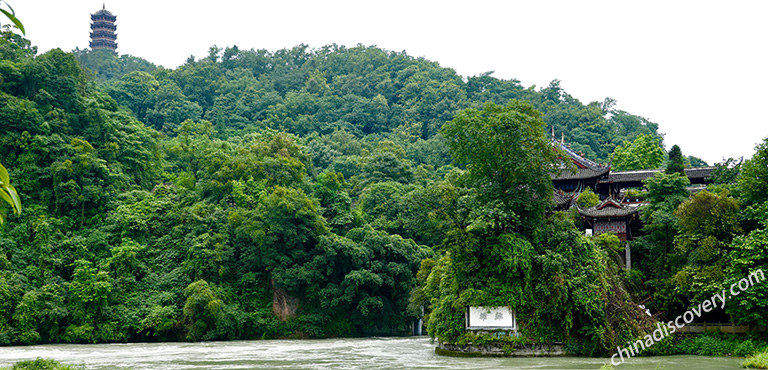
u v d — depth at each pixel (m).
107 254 88.12
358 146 177.25
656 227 65.00
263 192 96.31
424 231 78.81
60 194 92.81
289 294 90.00
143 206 95.56
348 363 52.16
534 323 54.53
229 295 86.31
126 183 101.88
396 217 106.44
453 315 57.75
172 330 82.25
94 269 81.00
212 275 87.69
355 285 88.06
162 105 191.25
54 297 78.31
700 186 93.38
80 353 62.19
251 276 87.38
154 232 94.94
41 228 85.06
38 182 94.19
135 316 80.75
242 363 52.59
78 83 110.75
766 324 50.84
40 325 76.81
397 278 91.94
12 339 73.75
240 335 85.31
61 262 82.69
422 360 53.97
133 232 92.62
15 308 75.69
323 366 49.97
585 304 52.38
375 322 92.38
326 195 105.69
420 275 74.75
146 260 90.06
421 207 62.06
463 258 56.47
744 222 58.34
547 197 57.50
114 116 115.50
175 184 113.56
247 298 87.88
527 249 54.50
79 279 79.88
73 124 104.12
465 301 55.41
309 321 88.25
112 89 187.75
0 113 93.69
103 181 96.75
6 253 82.94
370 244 91.62
